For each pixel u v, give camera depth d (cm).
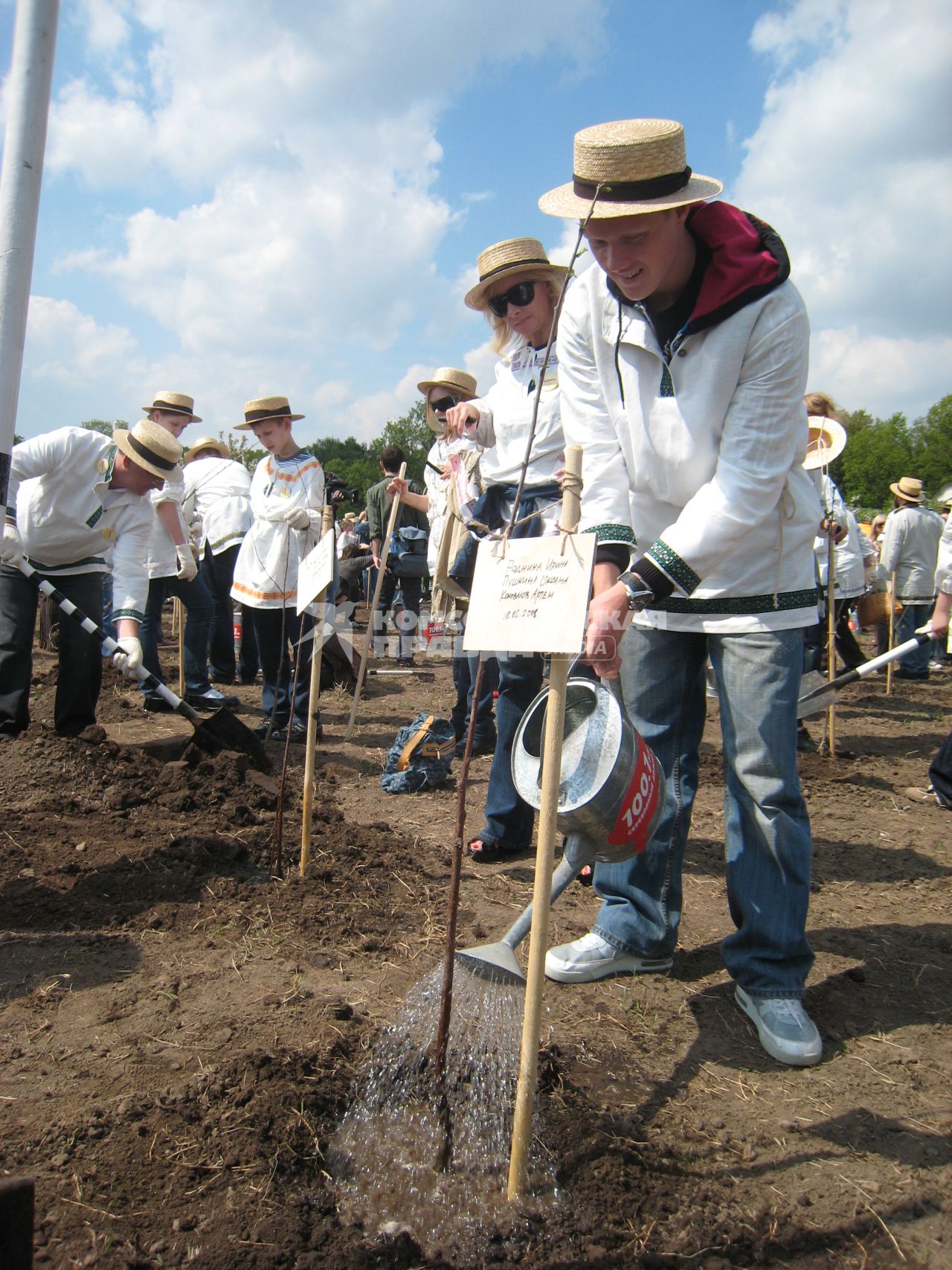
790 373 226
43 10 254
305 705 612
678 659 272
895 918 342
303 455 601
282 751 578
